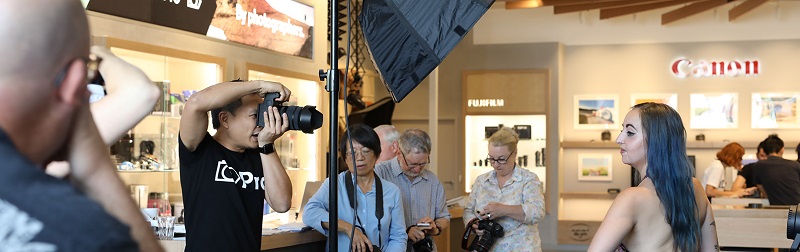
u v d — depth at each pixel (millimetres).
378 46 3303
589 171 13781
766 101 13336
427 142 4906
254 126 3387
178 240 4059
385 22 3293
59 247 633
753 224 5902
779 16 13242
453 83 13656
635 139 3055
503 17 13609
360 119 10047
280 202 3506
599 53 13680
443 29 3268
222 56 5930
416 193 4949
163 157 5375
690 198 2998
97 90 3518
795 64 13250
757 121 13375
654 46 13578
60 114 744
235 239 3377
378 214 4316
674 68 13531
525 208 5102
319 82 7191
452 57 13648
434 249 4922
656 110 3045
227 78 5977
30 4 693
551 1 11625
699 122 13492
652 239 2967
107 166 838
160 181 5355
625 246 3010
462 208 6715
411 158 4863
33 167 653
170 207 5398
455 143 13680
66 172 805
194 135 3303
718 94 13453
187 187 3398
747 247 5945
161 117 5359
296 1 6918
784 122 13312
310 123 3334
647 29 13586
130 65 1352
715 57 13453
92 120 816
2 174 640
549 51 13336
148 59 5301
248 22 6246
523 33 13594
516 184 5238
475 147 13617
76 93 742
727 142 13312
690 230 2984
